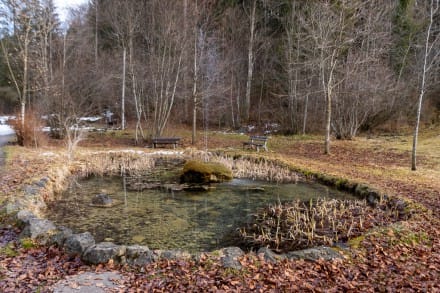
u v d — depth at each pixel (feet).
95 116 111.65
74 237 19.11
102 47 115.55
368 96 73.51
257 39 100.01
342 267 17.21
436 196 29.84
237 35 104.53
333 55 53.57
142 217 27.73
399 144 63.10
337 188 37.42
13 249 18.47
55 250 18.63
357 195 34.32
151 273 16.20
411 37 82.53
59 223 25.77
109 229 24.86
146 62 86.69
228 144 69.56
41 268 16.75
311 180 41.09
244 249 21.90
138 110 76.54
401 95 80.33
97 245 18.33
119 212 28.84
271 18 107.24
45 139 59.11
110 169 46.34
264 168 46.32
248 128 94.68
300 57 86.94
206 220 27.35
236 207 30.89
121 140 72.28
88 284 15.23
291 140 73.26
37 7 66.64
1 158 42.11
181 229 25.25
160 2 70.59
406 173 40.40
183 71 79.41
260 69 107.45
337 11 61.41
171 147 65.77
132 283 15.40
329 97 55.01
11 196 26.40
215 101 101.30
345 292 14.80
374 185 34.17
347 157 53.42
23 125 54.80
